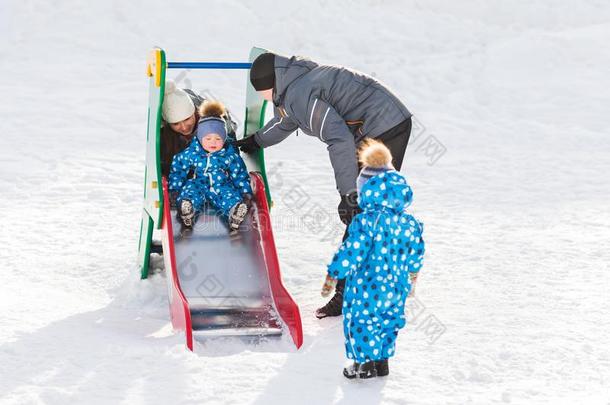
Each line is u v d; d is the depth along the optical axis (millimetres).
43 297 8453
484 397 6254
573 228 11688
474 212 12625
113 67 22719
